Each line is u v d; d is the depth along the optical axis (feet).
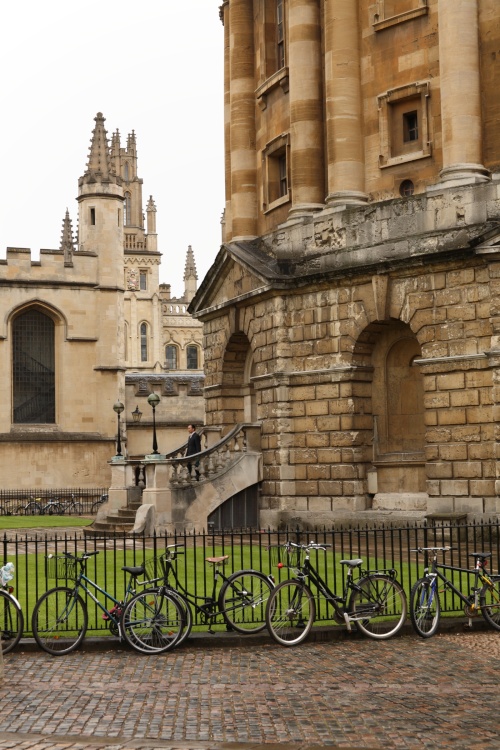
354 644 59.82
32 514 192.75
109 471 212.02
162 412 221.25
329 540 108.78
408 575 73.82
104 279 215.51
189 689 49.47
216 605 61.82
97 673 53.11
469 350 103.60
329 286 115.55
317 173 123.75
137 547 101.76
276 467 118.93
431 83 113.60
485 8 109.81
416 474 111.55
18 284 209.67
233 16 140.56
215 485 118.42
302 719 44.01
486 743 40.37
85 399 213.05
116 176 218.38
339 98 118.52
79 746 40.37
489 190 104.32
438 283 106.11
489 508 101.50
